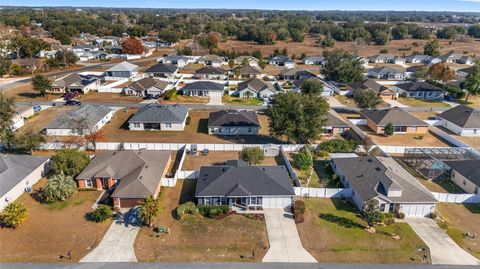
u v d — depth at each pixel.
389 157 60.66
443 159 61.19
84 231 41.78
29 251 38.19
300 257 38.19
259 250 39.19
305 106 65.00
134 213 45.53
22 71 126.44
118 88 107.25
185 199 49.22
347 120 83.81
